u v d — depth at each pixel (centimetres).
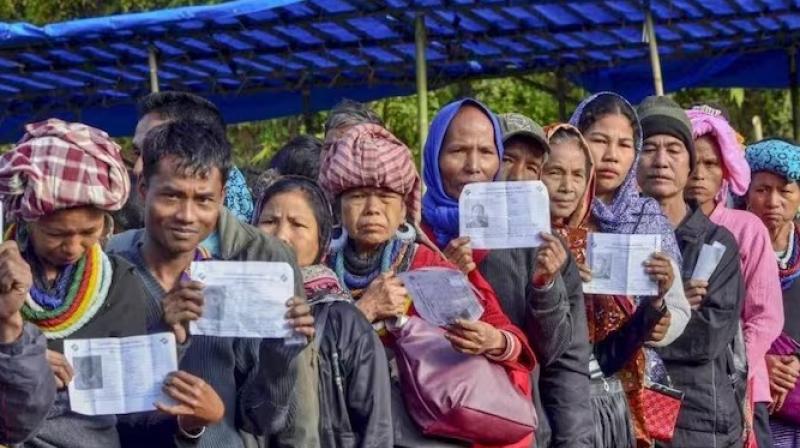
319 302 524
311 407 492
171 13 1145
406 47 1327
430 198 617
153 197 462
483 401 541
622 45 1372
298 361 480
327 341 517
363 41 1305
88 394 435
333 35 1278
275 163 734
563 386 601
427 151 617
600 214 684
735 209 843
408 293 546
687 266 721
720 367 728
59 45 1251
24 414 412
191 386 441
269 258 491
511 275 595
